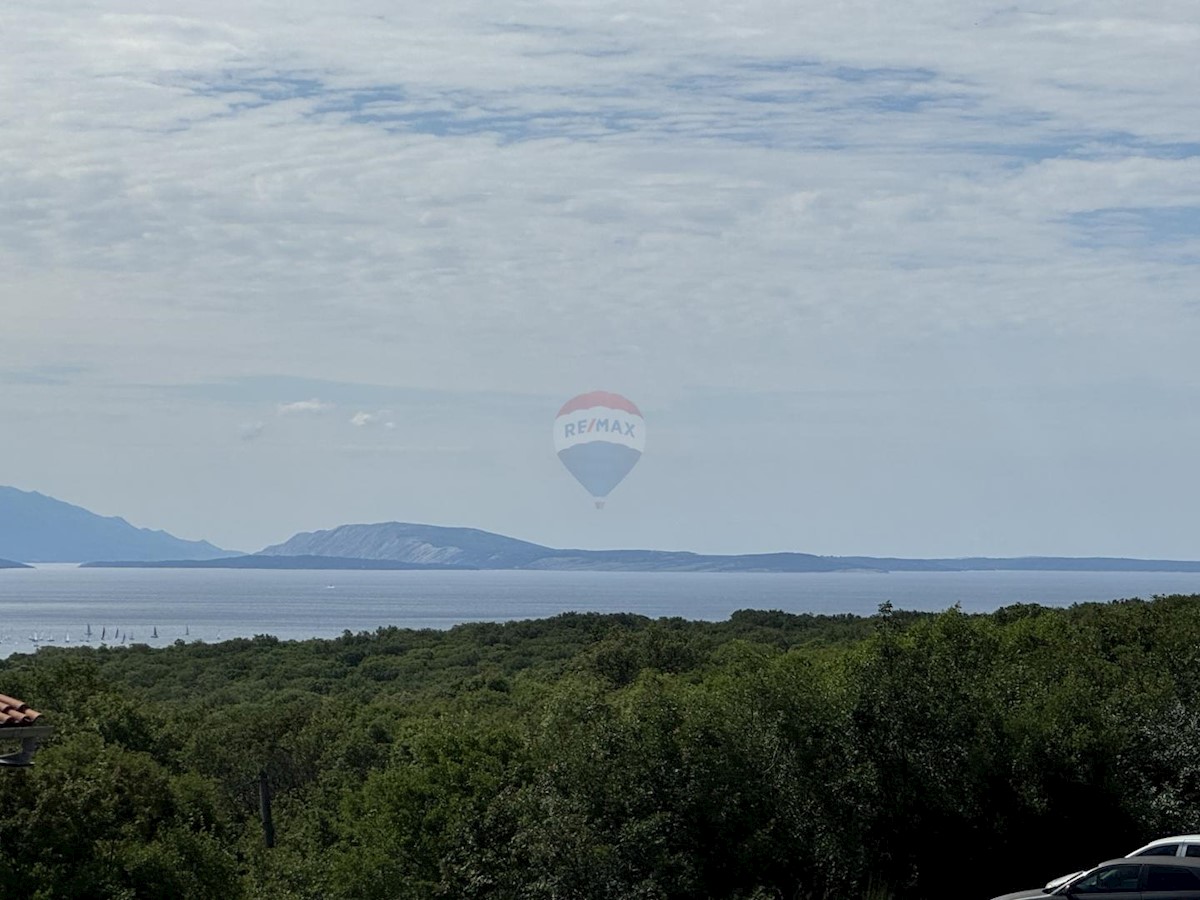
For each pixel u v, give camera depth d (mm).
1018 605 59562
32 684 37875
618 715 27797
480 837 26891
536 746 30328
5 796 23062
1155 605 53000
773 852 25938
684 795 25812
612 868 24156
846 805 27594
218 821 30203
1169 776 32719
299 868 32281
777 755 27828
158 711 56531
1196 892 21766
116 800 25078
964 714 29453
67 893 22094
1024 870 29359
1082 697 32188
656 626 84062
